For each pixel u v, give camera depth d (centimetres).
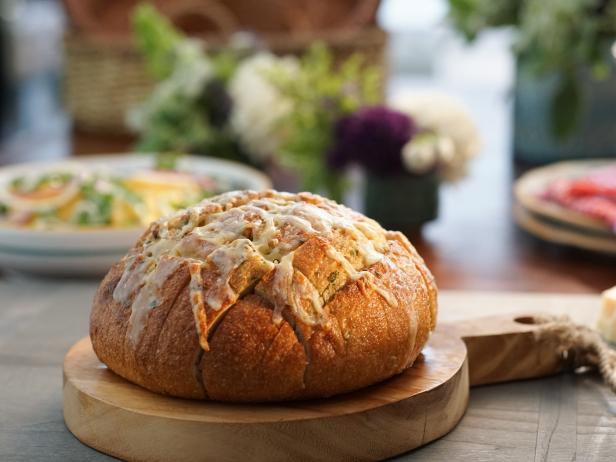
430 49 528
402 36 527
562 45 231
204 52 279
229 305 98
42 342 138
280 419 96
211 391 98
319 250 101
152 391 103
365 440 99
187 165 217
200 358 98
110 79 310
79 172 186
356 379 100
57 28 440
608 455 102
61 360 131
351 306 100
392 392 103
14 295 160
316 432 96
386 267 105
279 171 271
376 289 102
